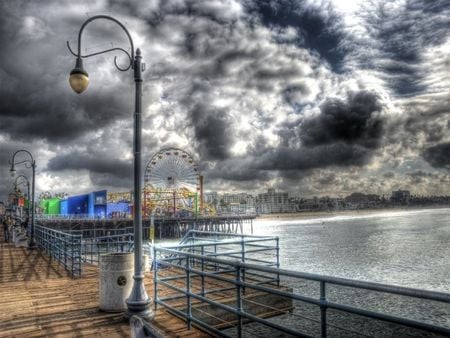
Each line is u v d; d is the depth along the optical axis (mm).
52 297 9398
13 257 17891
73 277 12320
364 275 36031
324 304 3936
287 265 42219
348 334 15766
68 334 6566
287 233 108750
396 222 150750
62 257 15430
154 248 7785
